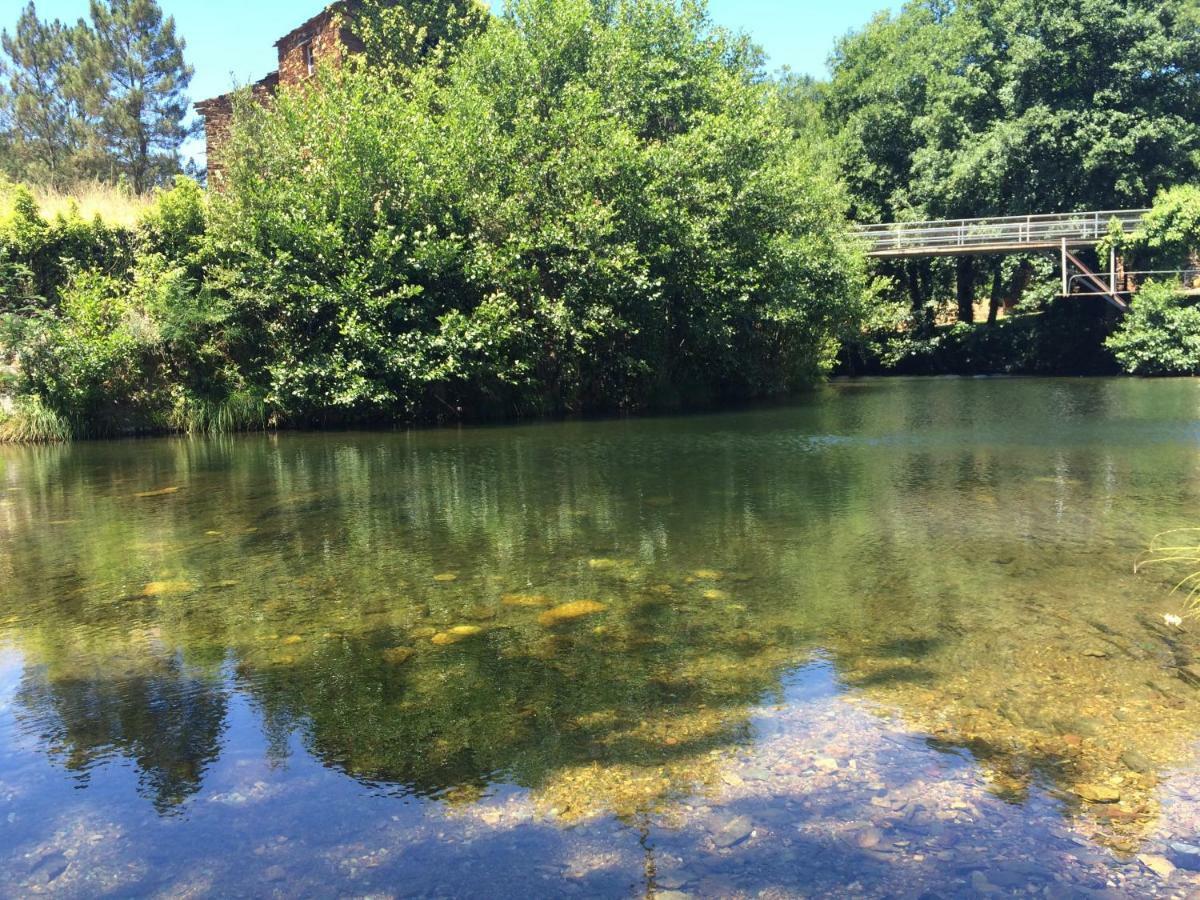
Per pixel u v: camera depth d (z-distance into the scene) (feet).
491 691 9.64
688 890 6.02
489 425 46.26
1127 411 44.88
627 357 53.78
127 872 6.35
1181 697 9.14
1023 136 89.51
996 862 6.30
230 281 45.37
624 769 7.81
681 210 51.19
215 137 59.21
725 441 35.53
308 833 6.84
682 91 60.13
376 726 8.78
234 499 23.31
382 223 46.11
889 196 106.52
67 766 8.04
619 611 12.47
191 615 12.71
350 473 28.07
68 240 46.62
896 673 9.93
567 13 54.75
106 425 43.27
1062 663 10.14
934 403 54.08
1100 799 7.18
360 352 45.70
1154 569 14.20
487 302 47.16
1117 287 86.84
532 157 49.96
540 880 6.16
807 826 6.81
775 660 10.43
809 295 63.62
